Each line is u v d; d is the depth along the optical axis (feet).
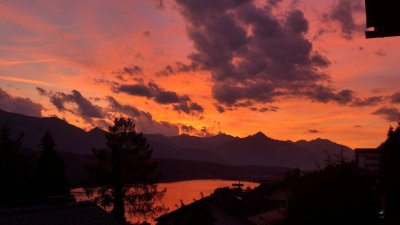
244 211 130.52
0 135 148.66
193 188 540.52
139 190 157.28
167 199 323.98
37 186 157.17
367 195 67.00
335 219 66.39
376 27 23.29
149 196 155.43
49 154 170.30
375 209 67.41
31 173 161.58
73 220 68.23
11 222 59.00
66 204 72.08
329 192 68.39
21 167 150.30
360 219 65.98
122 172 158.20
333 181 68.74
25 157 154.61
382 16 22.67
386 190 63.77
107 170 155.84
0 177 142.00
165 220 120.98
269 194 175.11
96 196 154.61
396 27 22.81
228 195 138.21
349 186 67.72
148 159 162.09
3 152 145.48
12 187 143.95
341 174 68.80
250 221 121.60
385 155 65.82
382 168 66.49
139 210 152.87
